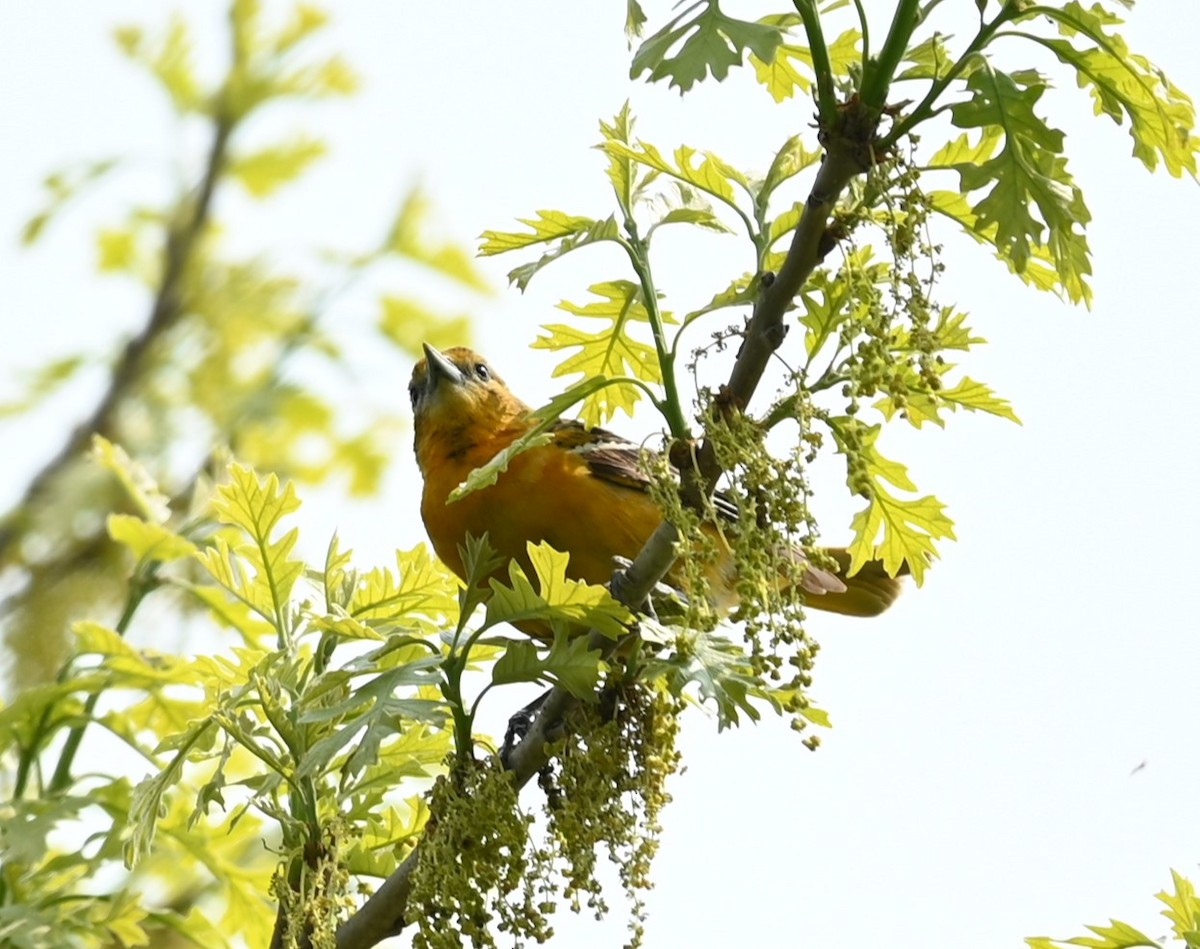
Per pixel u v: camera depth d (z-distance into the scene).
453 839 7.39
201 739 8.37
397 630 9.02
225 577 9.19
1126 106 7.80
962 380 8.49
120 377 14.30
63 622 12.61
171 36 15.41
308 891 7.92
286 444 14.85
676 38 7.35
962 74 7.55
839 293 8.00
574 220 8.48
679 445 7.66
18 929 9.45
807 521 7.17
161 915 10.07
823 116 7.31
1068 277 7.55
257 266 15.15
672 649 7.84
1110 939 8.55
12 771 10.70
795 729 7.10
